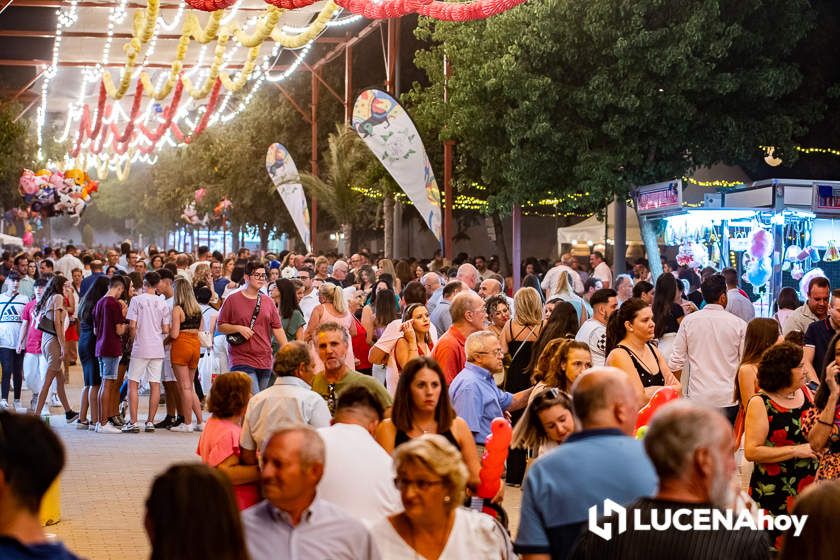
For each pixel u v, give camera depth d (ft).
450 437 21.88
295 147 151.74
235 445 24.79
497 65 82.33
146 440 48.62
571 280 66.90
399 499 19.61
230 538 13.14
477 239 151.33
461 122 87.15
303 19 102.99
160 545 13.04
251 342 45.78
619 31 78.07
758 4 79.20
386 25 127.34
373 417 20.58
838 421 23.98
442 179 107.24
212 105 122.31
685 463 14.05
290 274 82.94
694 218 64.13
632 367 30.14
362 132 74.79
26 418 12.83
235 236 205.57
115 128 152.76
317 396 24.49
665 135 80.89
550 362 29.66
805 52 92.79
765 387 24.86
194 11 98.37
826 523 13.75
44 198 145.69
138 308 50.34
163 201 258.37
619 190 81.97
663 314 40.34
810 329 35.65
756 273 59.93
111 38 112.57
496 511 21.97
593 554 14.76
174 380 52.29
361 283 64.03
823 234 61.52
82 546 30.71
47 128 186.39
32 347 56.70
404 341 35.96
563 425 22.47
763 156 95.86
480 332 29.40
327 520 16.39
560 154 83.66
